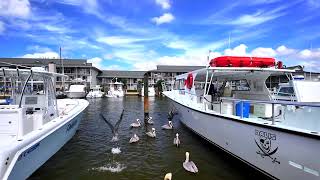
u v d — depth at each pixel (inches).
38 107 336.2
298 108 264.1
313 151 192.1
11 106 271.0
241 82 457.4
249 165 276.8
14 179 219.1
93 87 2005.4
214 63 384.8
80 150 387.9
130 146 416.5
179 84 591.2
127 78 2493.8
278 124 235.6
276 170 233.1
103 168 317.1
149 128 565.3
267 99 390.3
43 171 300.8
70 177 288.4
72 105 506.6
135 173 301.9
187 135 481.7
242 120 277.6
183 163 317.4
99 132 520.7
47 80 348.5
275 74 390.0
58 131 323.3
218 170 304.7
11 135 255.0
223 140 328.8
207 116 370.6
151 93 1889.8
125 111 916.0
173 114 653.3
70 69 2155.5
